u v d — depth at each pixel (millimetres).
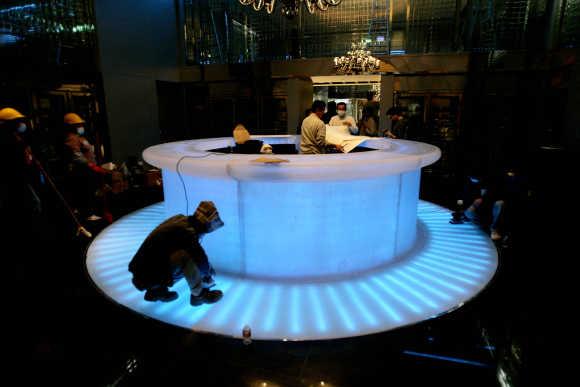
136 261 2715
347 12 10383
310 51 10984
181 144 4938
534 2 8562
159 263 2691
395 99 9844
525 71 8398
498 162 8383
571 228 4352
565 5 7812
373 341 2455
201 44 11297
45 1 7195
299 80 9789
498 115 8961
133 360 2309
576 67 7188
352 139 4965
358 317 2744
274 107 10867
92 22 8086
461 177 8438
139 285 2750
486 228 4852
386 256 3775
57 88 7594
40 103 7312
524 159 5762
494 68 8672
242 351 2369
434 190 7324
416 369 2195
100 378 2160
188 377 2158
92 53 8195
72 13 7719
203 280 2967
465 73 9055
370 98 7449
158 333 2572
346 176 3117
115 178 6609
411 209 4109
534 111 8414
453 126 9562
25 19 6891
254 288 3258
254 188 3301
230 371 2199
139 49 9367
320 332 2555
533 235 4309
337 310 2850
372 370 2191
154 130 10055
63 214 5574
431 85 9477
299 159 3258
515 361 2246
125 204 6445
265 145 4535
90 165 5574
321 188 3285
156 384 2105
